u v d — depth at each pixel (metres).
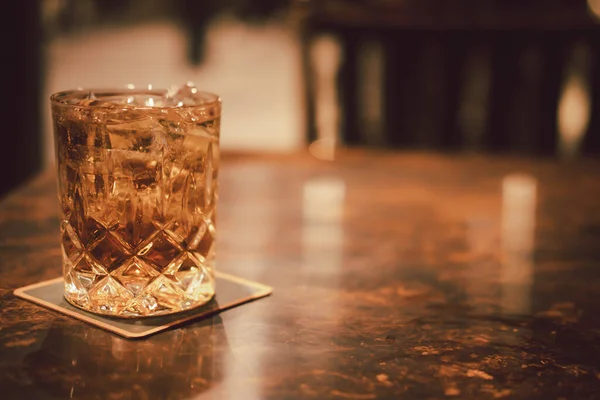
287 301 0.60
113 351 0.52
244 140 3.65
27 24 2.15
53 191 0.86
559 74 1.41
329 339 0.55
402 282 0.65
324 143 1.44
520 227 0.79
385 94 1.43
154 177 0.54
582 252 0.73
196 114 0.55
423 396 0.49
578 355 0.54
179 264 0.56
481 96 1.43
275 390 0.49
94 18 5.42
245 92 4.30
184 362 0.51
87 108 0.53
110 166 0.54
